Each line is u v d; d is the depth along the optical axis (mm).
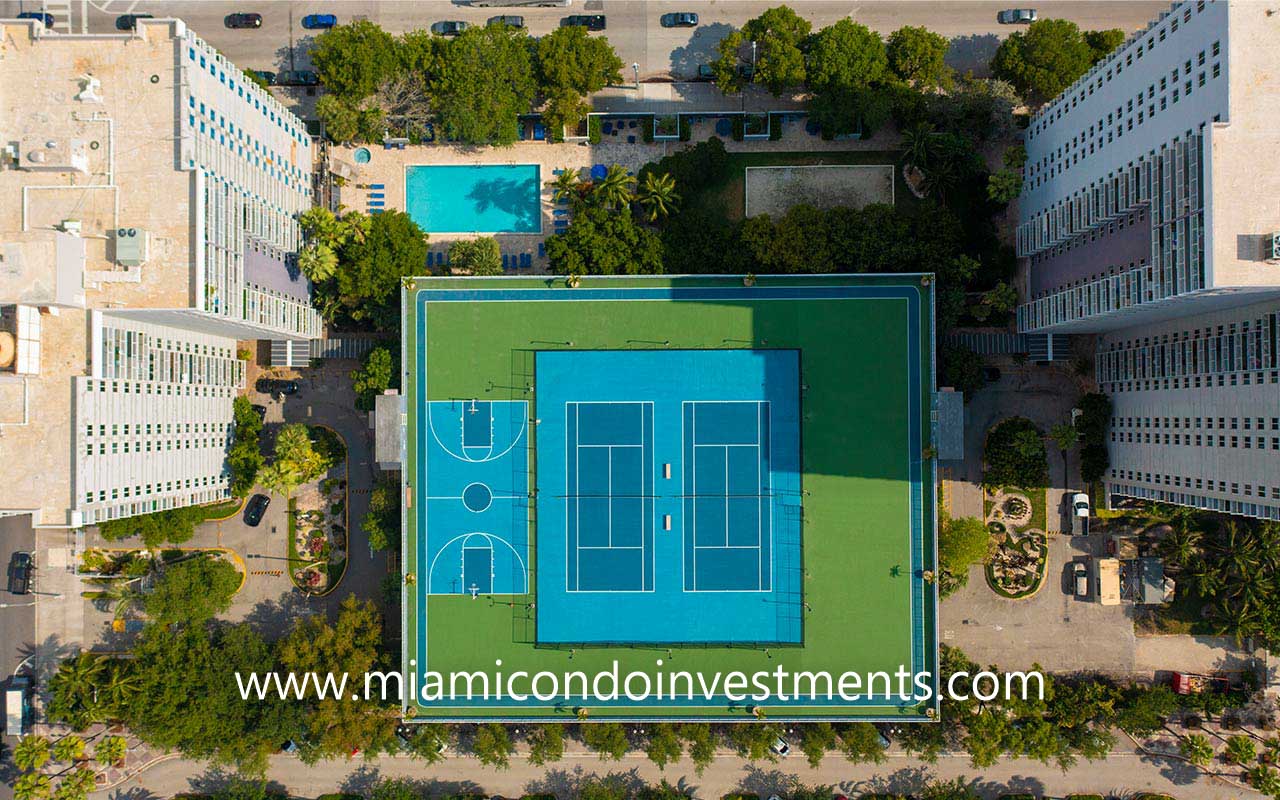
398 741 71812
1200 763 70000
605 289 68312
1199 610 72625
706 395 68562
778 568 68438
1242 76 46094
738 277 67750
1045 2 73375
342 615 69438
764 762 73375
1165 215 50594
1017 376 72812
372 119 70188
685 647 68125
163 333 60375
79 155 53219
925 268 67938
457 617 68375
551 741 69312
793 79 69625
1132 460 67438
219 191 55875
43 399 52094
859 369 68125
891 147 72875
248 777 72000
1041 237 67500
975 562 70312
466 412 68500
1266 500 51469
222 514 73312
